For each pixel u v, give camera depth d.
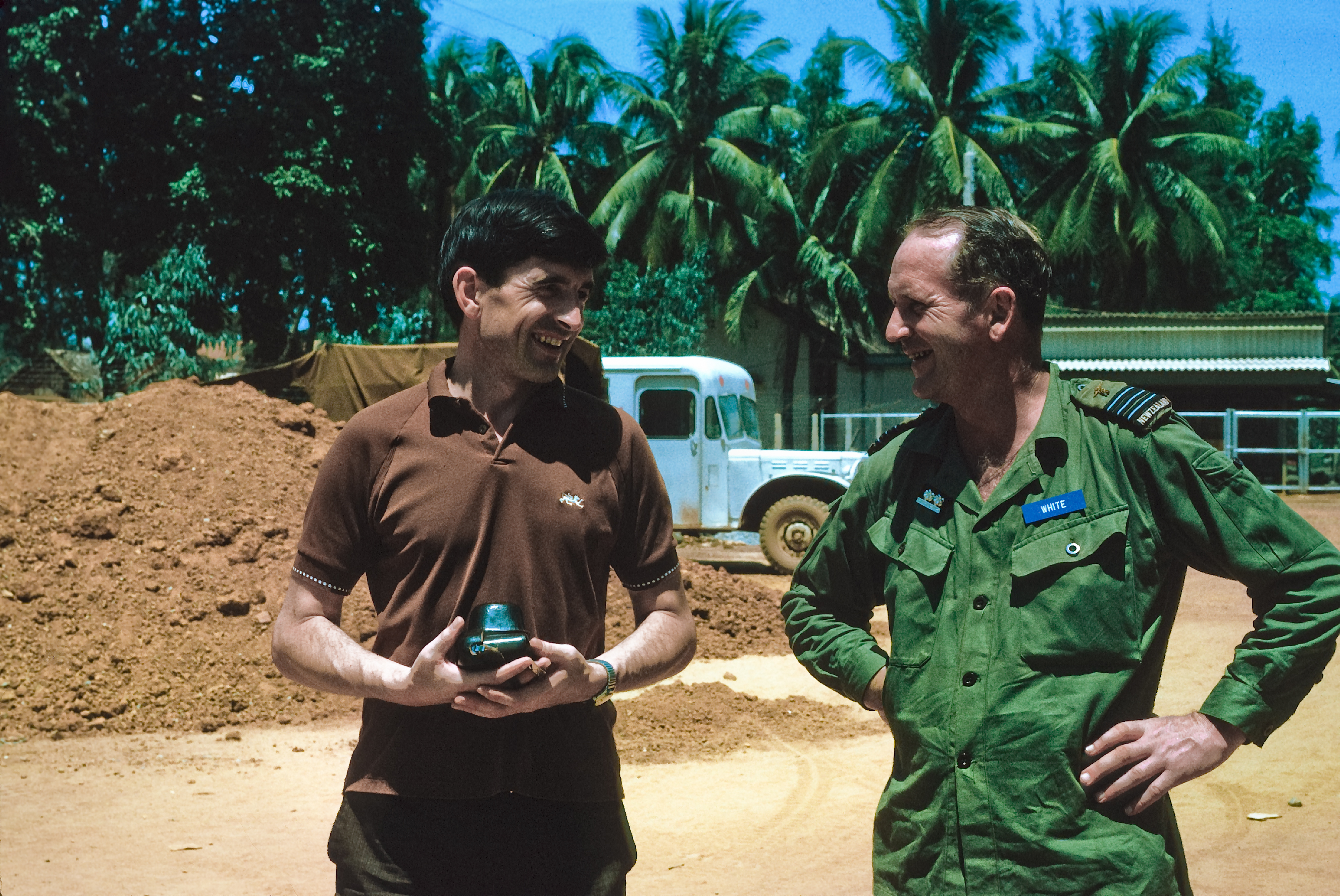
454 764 2.00
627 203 32.50
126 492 9.20
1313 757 5.74
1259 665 1.83
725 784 5.60
